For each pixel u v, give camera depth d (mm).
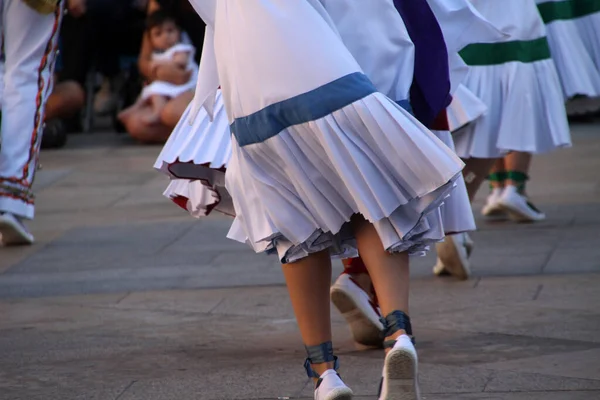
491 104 16391
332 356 8859
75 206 22312
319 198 8430
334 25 8586
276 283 15344
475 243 17172
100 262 17297
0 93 18531
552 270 15156
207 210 11070
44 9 18328
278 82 8266
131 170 26594
